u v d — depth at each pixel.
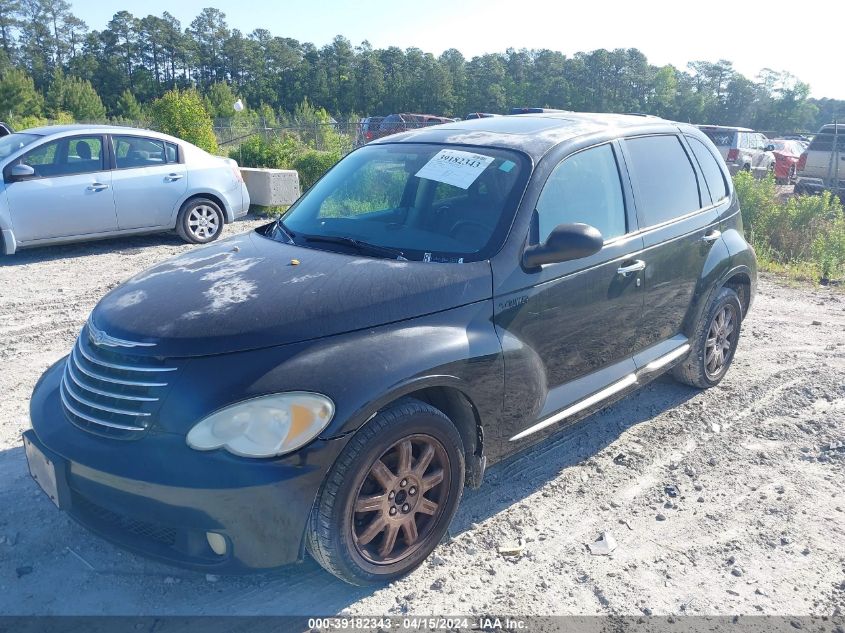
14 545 3.32
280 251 3.61
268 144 17.38
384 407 2.93
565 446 4.51
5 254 9.29
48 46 137.88
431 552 3.33
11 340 6.05
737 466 4.29
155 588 3.08
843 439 4.66
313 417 2.70
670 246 4.48
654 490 4.00
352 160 4.55
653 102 116.38
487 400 3.32
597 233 3.39
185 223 10.06
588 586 3.16
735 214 5.39
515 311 3.44
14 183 8.60
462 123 4.61
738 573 3.27
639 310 4.31
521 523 3.64
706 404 5.18
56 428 2.94
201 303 3.00
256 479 2.61
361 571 2.95
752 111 113.94
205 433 2.62
